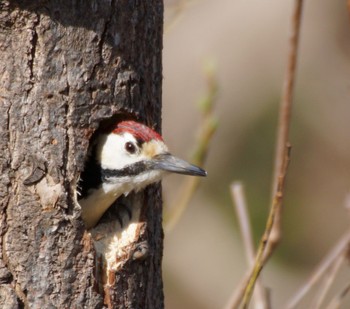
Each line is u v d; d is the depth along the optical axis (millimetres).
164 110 21844
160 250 11812
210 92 14312
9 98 10758
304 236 22188
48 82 10836
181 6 16406
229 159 21891
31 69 10797
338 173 22438
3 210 10734
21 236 10734
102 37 11047
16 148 10766
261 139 21875
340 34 23141
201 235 21703
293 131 22531
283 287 21281
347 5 12719
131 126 11828
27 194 10742
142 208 11703
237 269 21438
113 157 11961
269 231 11273
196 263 21500
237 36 22594
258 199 21469
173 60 22219
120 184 11891
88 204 11953
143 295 11328
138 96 11445
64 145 10891
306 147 22562
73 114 10938
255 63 22391
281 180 11289
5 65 10766
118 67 11188
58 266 10773
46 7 10797
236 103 22125
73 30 10906
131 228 11539
